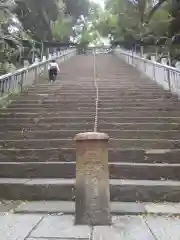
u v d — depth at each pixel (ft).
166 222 14.52
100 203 14.28
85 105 34.37
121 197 18.06
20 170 21.25
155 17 62.64
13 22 49.90
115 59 95.50
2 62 45.78
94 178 14.42
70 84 46.19
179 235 12.86
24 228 13.75
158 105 33.71
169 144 24.35
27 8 73.20
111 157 22.72
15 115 31.68
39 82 50.24
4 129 28.94
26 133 27.27
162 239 12.44
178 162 22.33
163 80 43.68
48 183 18.71
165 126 27.89
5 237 12.73
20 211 16.11
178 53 52.85
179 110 32.22
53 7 82.43
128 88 41.86
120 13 96.12
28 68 46.32
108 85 44.83
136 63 68.08
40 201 18.28
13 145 25.46
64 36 120.26
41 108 33.32
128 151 22.70
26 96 38.24
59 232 13.25
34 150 23.57
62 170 21.07
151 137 26.43
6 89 37.24
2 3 43.27
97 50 140.26
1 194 18.76
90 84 46.14
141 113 31.07
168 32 55.31
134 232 13.24
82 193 14.40
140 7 75.72
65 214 15.79
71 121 29.96
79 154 14.67
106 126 28.35
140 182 19.02
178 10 49.73
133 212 15.83
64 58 92.43
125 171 20.54
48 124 28.78
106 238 12.59
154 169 20.45
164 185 18.12
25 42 58.34
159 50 63.21
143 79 50.90
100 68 68.49
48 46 75.82
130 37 87.04
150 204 17.47
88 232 13.25
